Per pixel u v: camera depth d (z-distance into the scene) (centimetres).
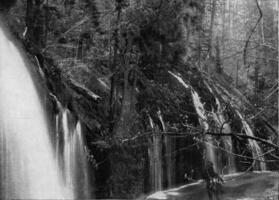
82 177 1305
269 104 589
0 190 905
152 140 1498
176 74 1720
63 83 1374
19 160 977
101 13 1650
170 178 1620
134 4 1324
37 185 1027
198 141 544
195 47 1527
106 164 1327
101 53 1739
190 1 1257
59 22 1678
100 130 1353
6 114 977
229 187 1552
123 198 1341
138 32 1330
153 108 1402
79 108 1382
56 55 1648
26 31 1352
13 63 1088
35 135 1066
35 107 1116
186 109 1548
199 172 1712
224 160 1789
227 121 508
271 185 1582
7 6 1298
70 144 1280
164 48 1362
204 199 1464
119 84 1503
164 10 1261
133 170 1372
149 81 1456
